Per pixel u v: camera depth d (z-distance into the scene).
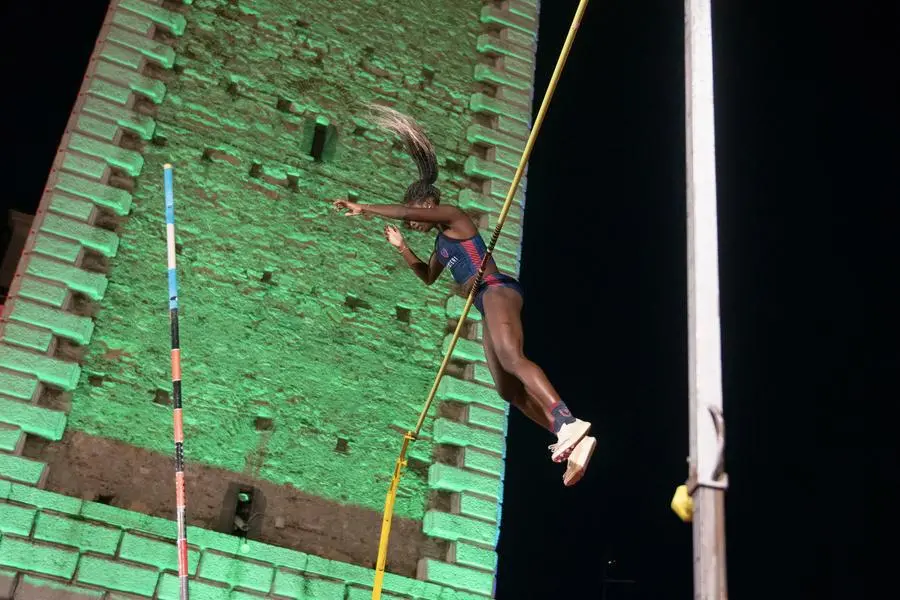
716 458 3.52
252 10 11.55
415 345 10.63
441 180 11.55
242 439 9.58
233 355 9.88
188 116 10.74
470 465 10.14
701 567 3.39
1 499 8.44
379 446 10.05
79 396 9.20
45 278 9.47
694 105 4.00
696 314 3.69
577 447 5.61
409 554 9.71
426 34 12.30
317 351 10.21
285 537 9.34
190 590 8.70
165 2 11.20
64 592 8.30
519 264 11.38
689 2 4.23
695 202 3.84
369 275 10.77
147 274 9.92
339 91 11.54
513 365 6.18
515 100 12.23
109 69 10.55
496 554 9.89
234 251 10.33
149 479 9.12
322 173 11.04
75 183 9.93
